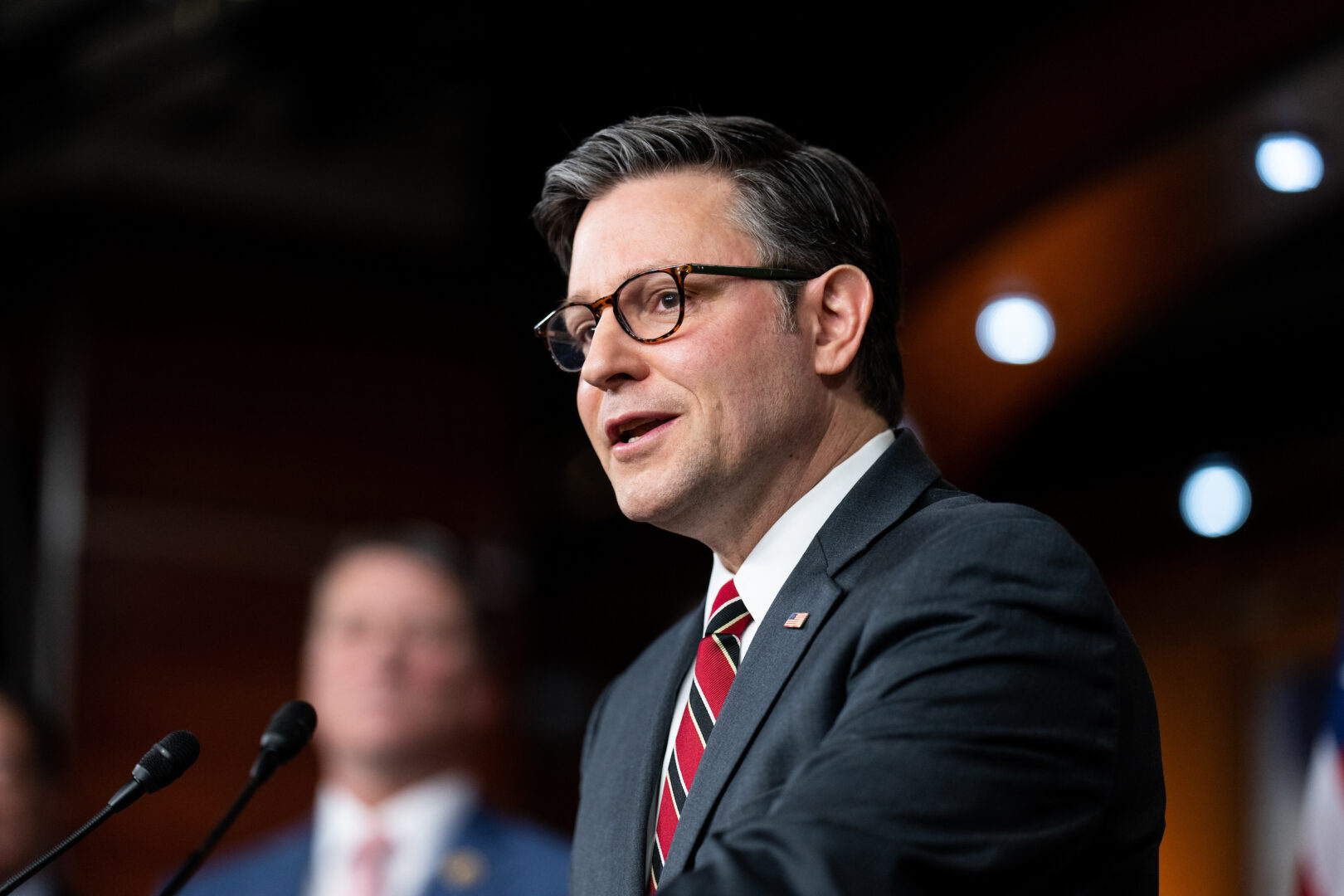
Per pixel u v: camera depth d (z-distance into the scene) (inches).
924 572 111.4
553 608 605.9
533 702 585.3
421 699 264.2
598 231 137.6
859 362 138.5
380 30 399.5
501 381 559.8
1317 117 354.0
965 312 438.3
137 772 131.2
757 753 112.8
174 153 501.7
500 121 444.8
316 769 491.5
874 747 102.0
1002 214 400.8
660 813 123.8
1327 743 254.5
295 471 520.1
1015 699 104.6
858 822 98.2
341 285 538.9
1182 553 519.2
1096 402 534.3
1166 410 526.3
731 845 99.3
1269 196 380.8
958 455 482.6
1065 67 377.4
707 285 132.7
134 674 480.7
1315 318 483.8
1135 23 360.8
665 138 139.9
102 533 486.9
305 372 528.1
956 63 391.5
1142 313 434.6
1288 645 499.8
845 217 140.0
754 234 135.9
